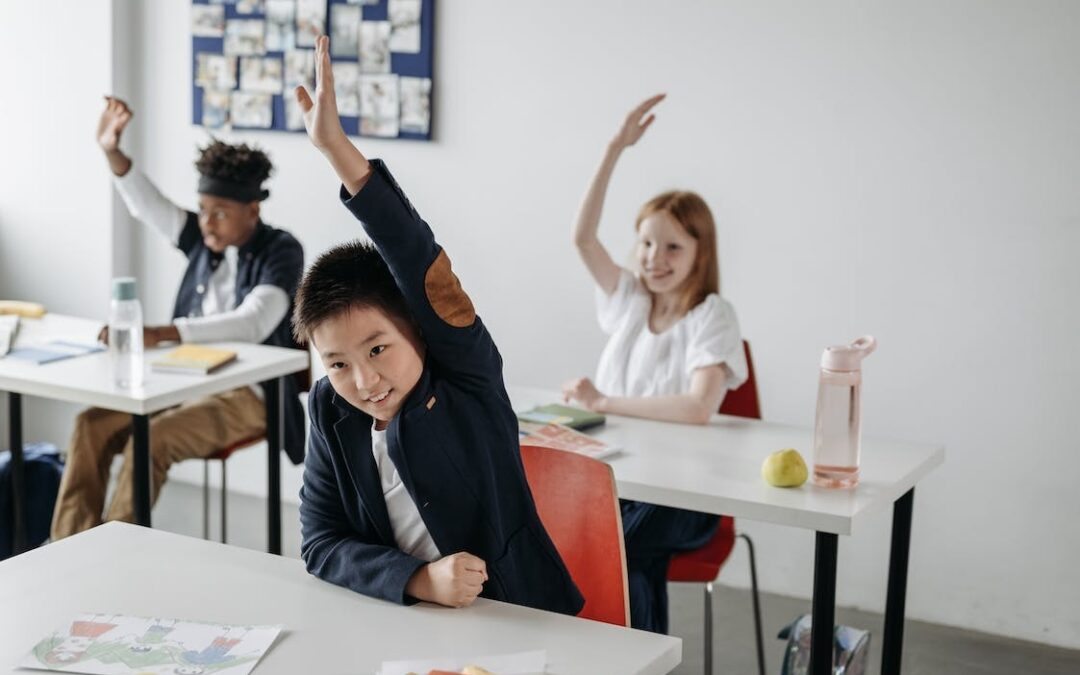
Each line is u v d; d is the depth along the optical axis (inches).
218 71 164.2
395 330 59.5
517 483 65.1
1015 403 129.4
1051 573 130.1
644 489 87.5
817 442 87.4
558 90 146.6
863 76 131.6
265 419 135.0
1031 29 124.1
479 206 153.1
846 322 135.9
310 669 53.1
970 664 125.3
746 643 128.8
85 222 173.2
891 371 134.6
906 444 100.2
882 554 137.6
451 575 59.3
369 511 64.2
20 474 128.6
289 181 163.3
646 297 114.6
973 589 134.0
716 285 112.2
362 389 59.4
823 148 134.5
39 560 65.1
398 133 154.9
